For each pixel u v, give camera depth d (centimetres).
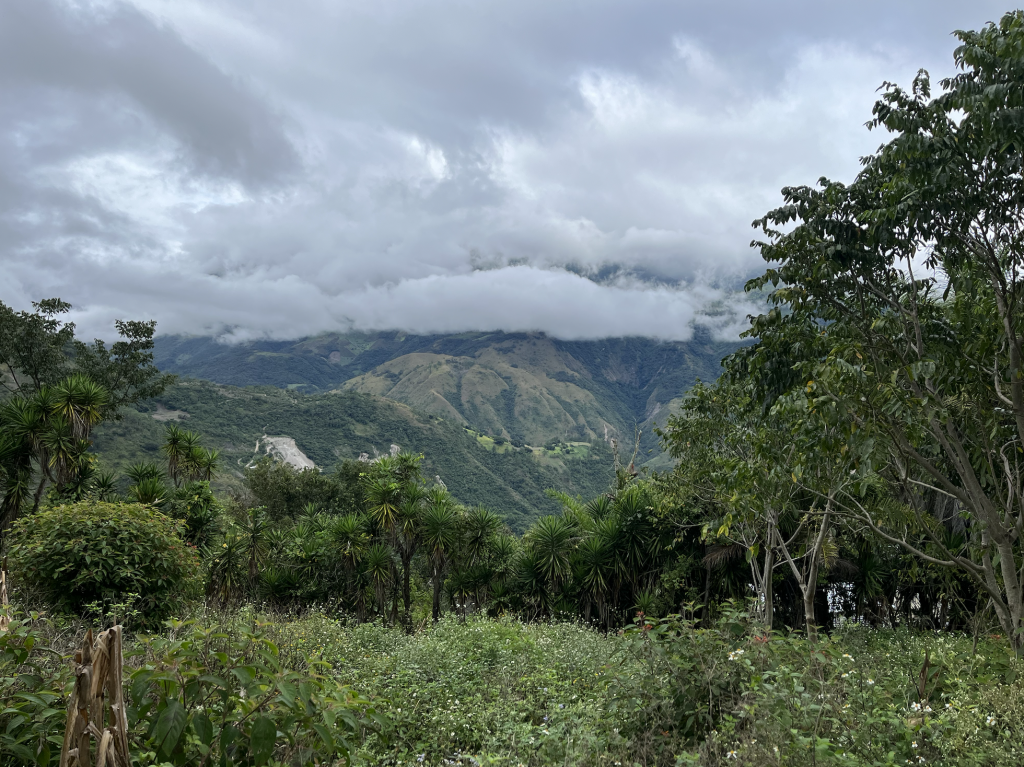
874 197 694
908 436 586
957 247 654
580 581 1812
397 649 902
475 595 1973
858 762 338
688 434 1183
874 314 752
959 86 571
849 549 1393
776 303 767
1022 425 638
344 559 1884
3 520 1562
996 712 389
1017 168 586
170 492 1653
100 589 762
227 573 1656
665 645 518
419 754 477
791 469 762
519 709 568
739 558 1525
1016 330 657
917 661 613
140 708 251
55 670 316
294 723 291
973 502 675
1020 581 690
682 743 433
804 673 439
